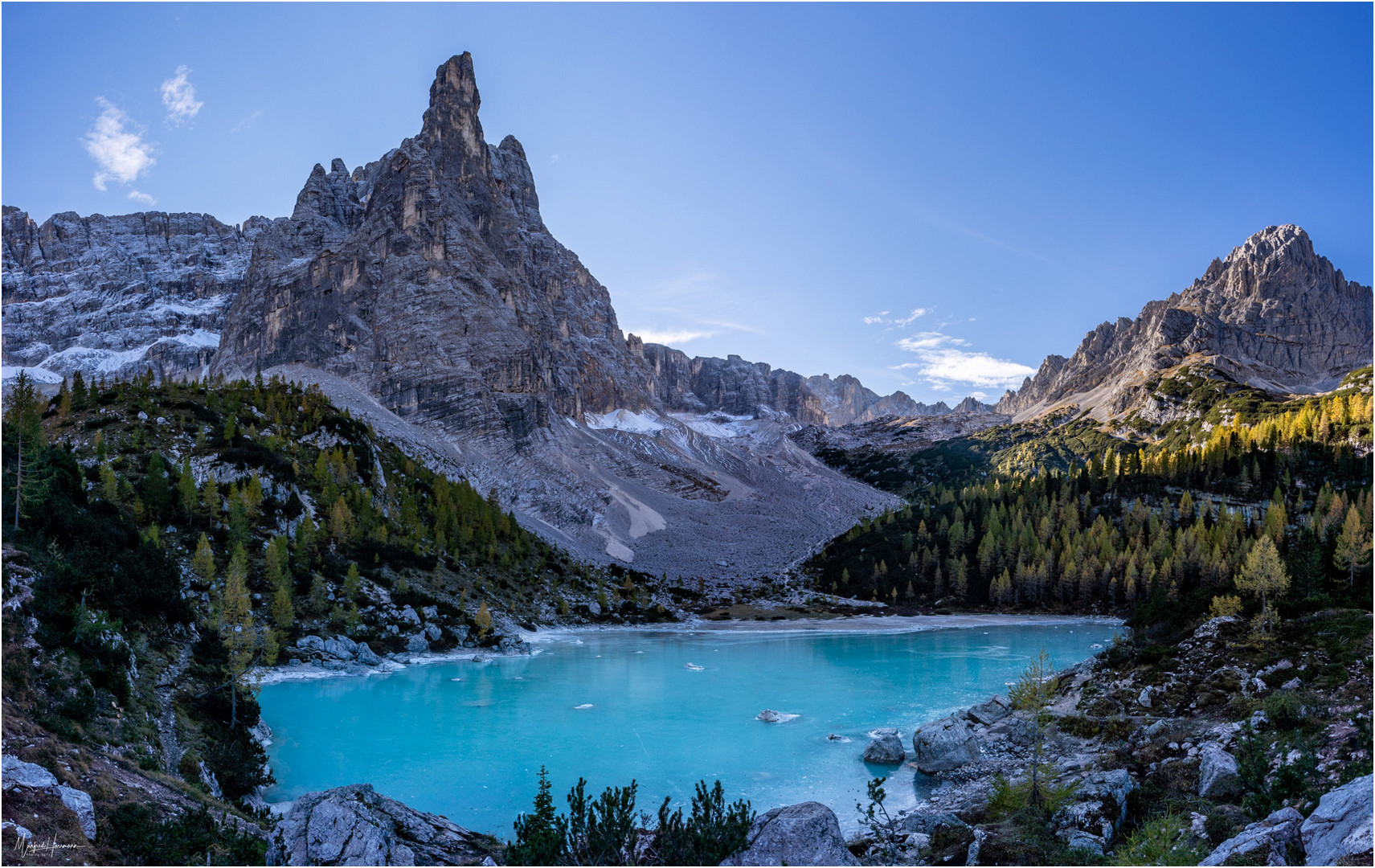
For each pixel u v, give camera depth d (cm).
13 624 4181
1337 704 4372
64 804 2816
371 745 6625
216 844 3042
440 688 9225
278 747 6506
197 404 17088
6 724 3256
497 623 13975
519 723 7462
